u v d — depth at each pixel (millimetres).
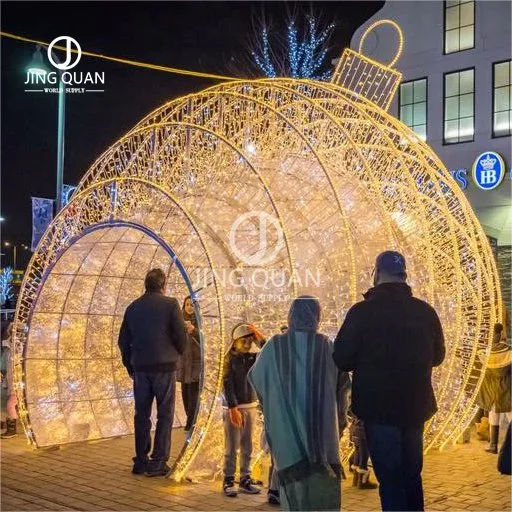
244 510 6047
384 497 4469
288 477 4547
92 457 7926
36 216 15344
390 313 4590
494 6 16000
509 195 15352
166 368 7238
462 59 16375
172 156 8586
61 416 8773
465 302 8844
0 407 10914
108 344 9359
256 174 7211
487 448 8547
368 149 8797
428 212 9086
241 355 6594
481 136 15977
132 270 9383
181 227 7789
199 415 6918
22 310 8844
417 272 8281
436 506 6156
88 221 8820
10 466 7504
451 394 8414
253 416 6641
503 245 15375
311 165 8250
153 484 6832
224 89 8672
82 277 8969
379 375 4520
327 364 4734
